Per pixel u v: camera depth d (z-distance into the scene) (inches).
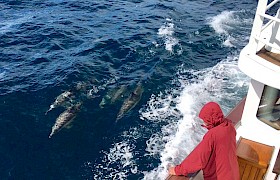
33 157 653.9
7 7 1238.9
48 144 679.7
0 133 701.3
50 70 889.5
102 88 823.7
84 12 1221.1
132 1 1318.9
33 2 1288.1
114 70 893.8
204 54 975.0
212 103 243.8
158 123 714.8
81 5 1272.1
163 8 1258.6
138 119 729.0
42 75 869.2
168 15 1199.6
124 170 619.2
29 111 755.4
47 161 645.9
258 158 331.9
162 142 668.7
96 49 985.5
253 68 296.7
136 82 842.8
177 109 748.6
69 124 722.8
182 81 846.5
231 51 993.5
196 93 796.6
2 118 735.7
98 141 684.1
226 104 753.6
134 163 630.5
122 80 852.0
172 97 789.2
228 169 243.6
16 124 722.8
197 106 753.0
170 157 633.0
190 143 657.0
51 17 1175.0
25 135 698.8
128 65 916.6
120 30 1091.9
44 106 769.6
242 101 414.0
